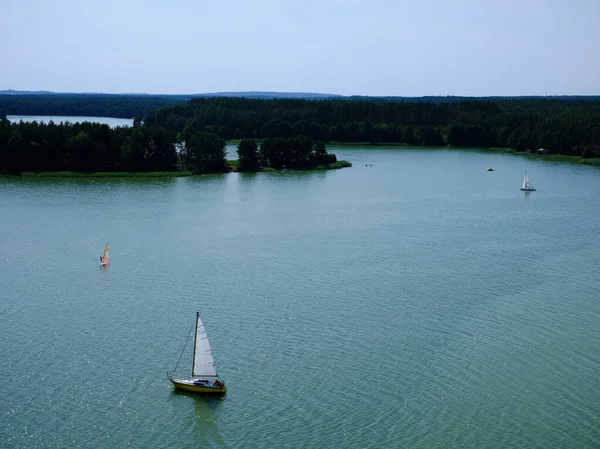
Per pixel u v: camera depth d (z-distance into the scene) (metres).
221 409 74.69
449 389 78.88
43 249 135.38
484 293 109.94
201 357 78.56
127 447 68.12
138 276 118.19
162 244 140.00
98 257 130.00
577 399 77.00
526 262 127.94
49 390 78.19
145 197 197.00
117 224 158.38
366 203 192.12
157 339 91.69
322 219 167.50
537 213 177.75
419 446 68.25
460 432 70.62
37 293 109.38
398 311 101.81
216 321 97.75
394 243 142.50
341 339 91.81
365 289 111.62
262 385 79.56
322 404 75.62
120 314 100.44
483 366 84.38
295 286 113.00
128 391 78.31
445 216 173.00
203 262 126.88
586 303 105.38
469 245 141.12
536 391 78.69
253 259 129.12
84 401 76.06
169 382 80.31
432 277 118.25
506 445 68.50
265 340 91.31
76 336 92.44
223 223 161.12
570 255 133.12
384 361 85.44
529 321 98.19
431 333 93.94
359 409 74.69
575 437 69.88
